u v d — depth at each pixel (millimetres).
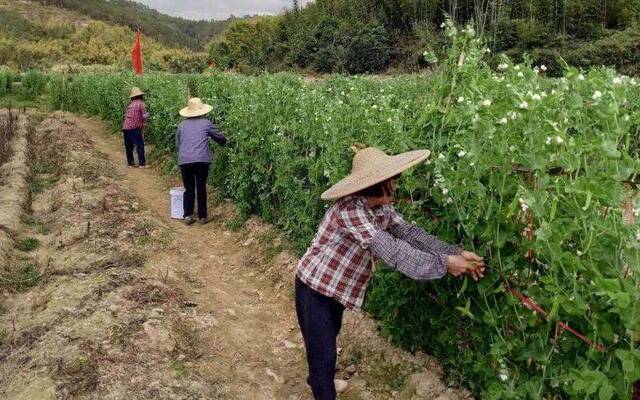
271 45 66375
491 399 3525
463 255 3496
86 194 9695
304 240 6703
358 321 5438
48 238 7902
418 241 3826
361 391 4609
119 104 18844
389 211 3857
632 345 2691
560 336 3266
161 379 4496
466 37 4195
